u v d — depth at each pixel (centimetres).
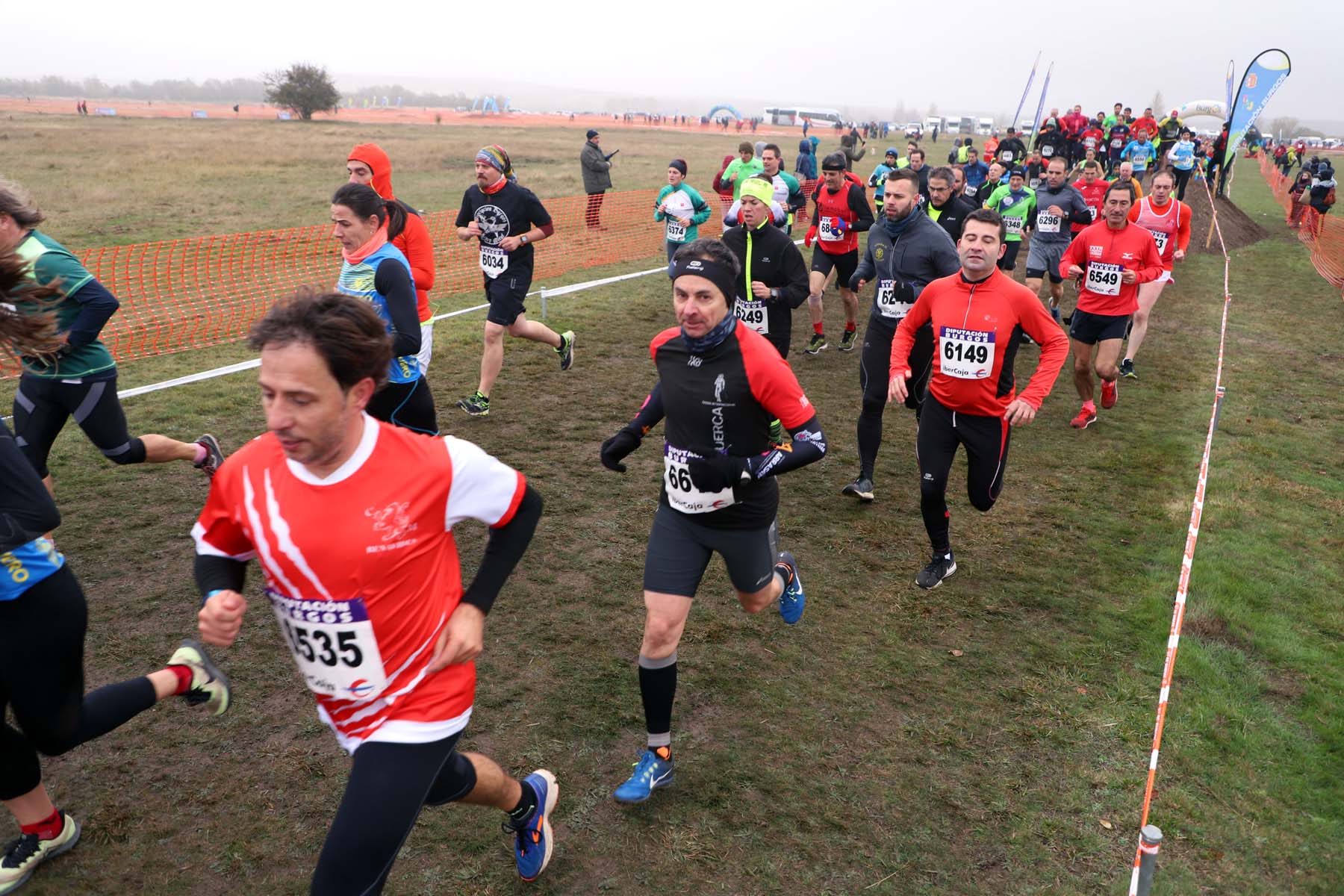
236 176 2256
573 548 477
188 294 1020
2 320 232
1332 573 474
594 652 386
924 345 540
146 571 432
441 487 189
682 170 969
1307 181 1997
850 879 271
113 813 287
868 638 404
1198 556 486
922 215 522
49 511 208
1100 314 659
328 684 198
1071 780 316
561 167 2848
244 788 301
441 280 1152
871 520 526
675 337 292
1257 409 741
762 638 401
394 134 4650
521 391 725
